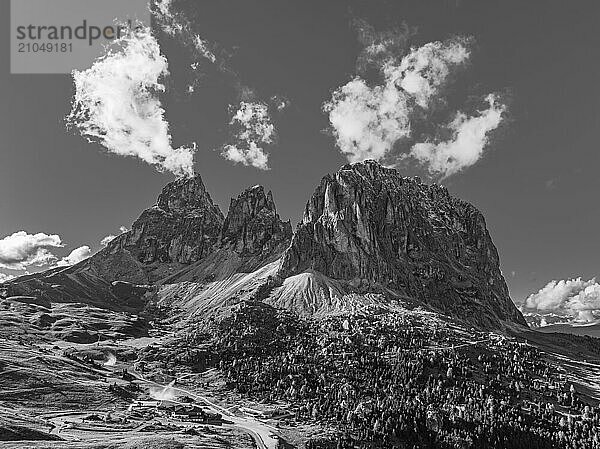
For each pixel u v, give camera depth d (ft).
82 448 570.05
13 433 580.30
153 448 606.14
